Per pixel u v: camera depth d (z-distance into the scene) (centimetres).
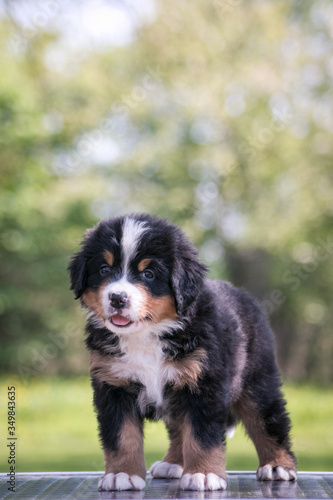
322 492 313
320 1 1573
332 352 1728
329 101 1588
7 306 1580
